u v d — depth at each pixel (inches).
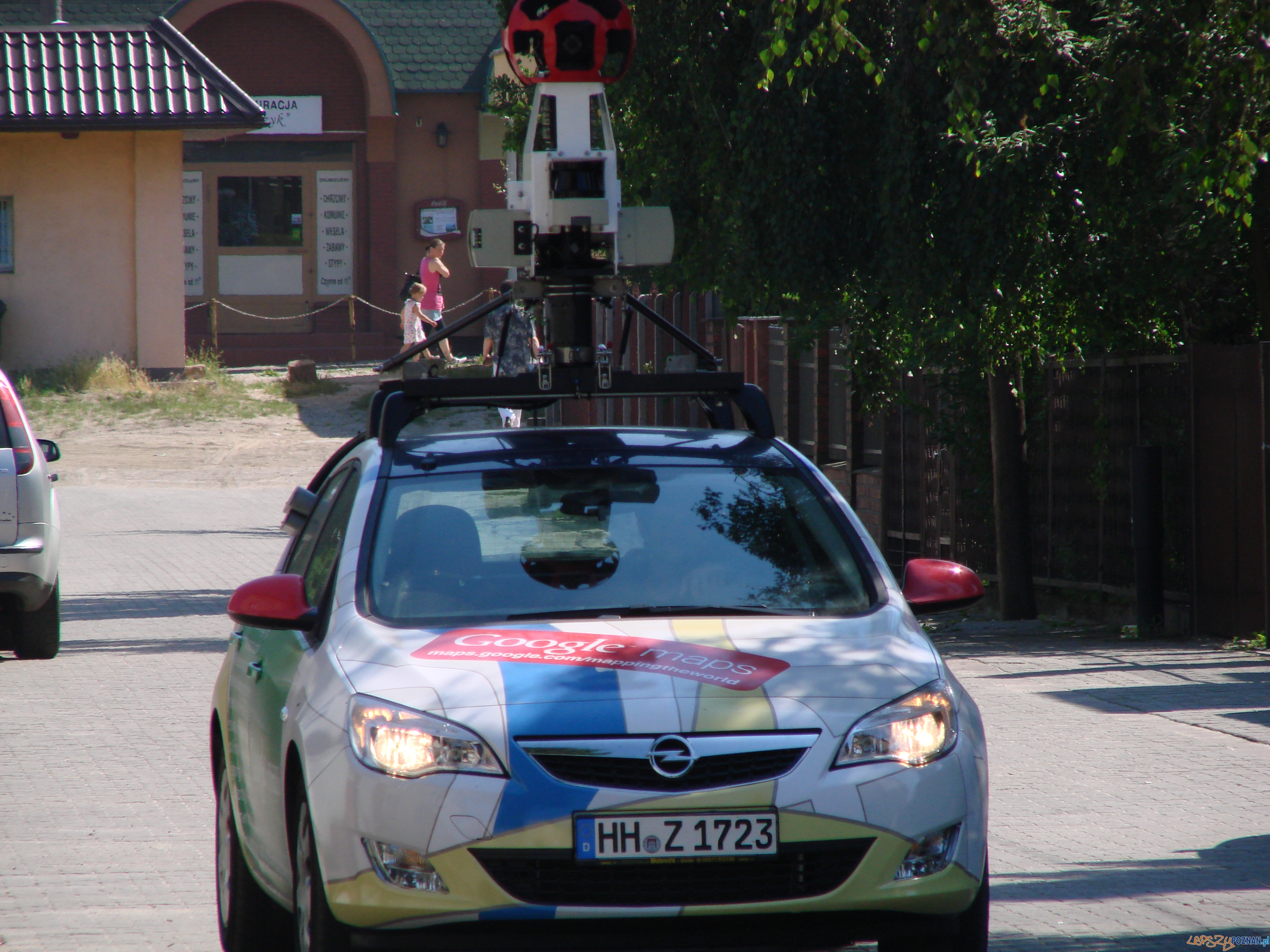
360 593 799.1
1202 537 1919.3
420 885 676.1
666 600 807.1
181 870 1064.2
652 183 2172.7
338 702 722.2
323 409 4527.6
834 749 697.0
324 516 934.4
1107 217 1841.8
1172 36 1513.3
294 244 5679.1
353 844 687.1
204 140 5359.3
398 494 855.1
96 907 978.1
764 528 853.8
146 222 4837.6
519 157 3671.3
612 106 2085.4
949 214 1850.4
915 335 1971.0
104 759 1401.3
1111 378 2069.4
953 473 2389.3
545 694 704.4
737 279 2033.7
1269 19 1390.3
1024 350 2014.0
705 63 2028.8
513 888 676.1
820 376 2856.8
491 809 676.1
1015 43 1716.3
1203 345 1903.3
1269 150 1551.4
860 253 1996.8
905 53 1841.8
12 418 1862.7
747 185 1972.2
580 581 812.0
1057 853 1066.1
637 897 678.5
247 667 903.1
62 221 4815.5
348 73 5634.8
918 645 775.1
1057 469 2196.1
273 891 811.4
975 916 732.7
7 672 1831.9
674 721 692.1
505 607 792.9
